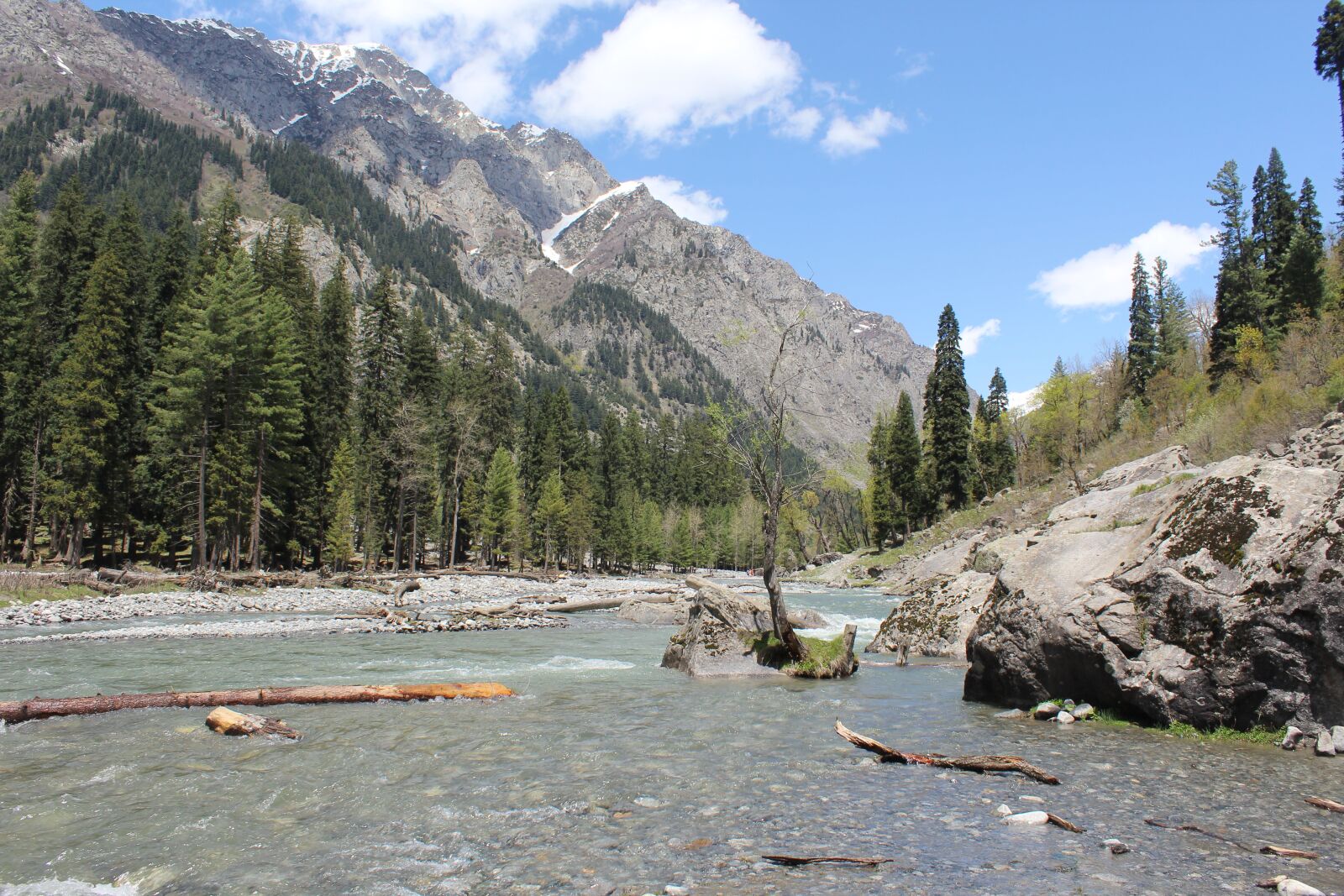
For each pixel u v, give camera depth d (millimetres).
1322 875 5520
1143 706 11078
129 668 16562
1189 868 5699
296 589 38625
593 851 6242
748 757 9562
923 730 11219
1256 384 35219
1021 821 6930
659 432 143125
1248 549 10562
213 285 41469
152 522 46594
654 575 96375
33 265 48250
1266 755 9234
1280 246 57844
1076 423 67562
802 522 89562
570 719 11969
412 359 65500
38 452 43094
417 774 8648
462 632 26562
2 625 24781
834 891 5328
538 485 86125
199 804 7527
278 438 45406
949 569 48344
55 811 7266
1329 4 37969
